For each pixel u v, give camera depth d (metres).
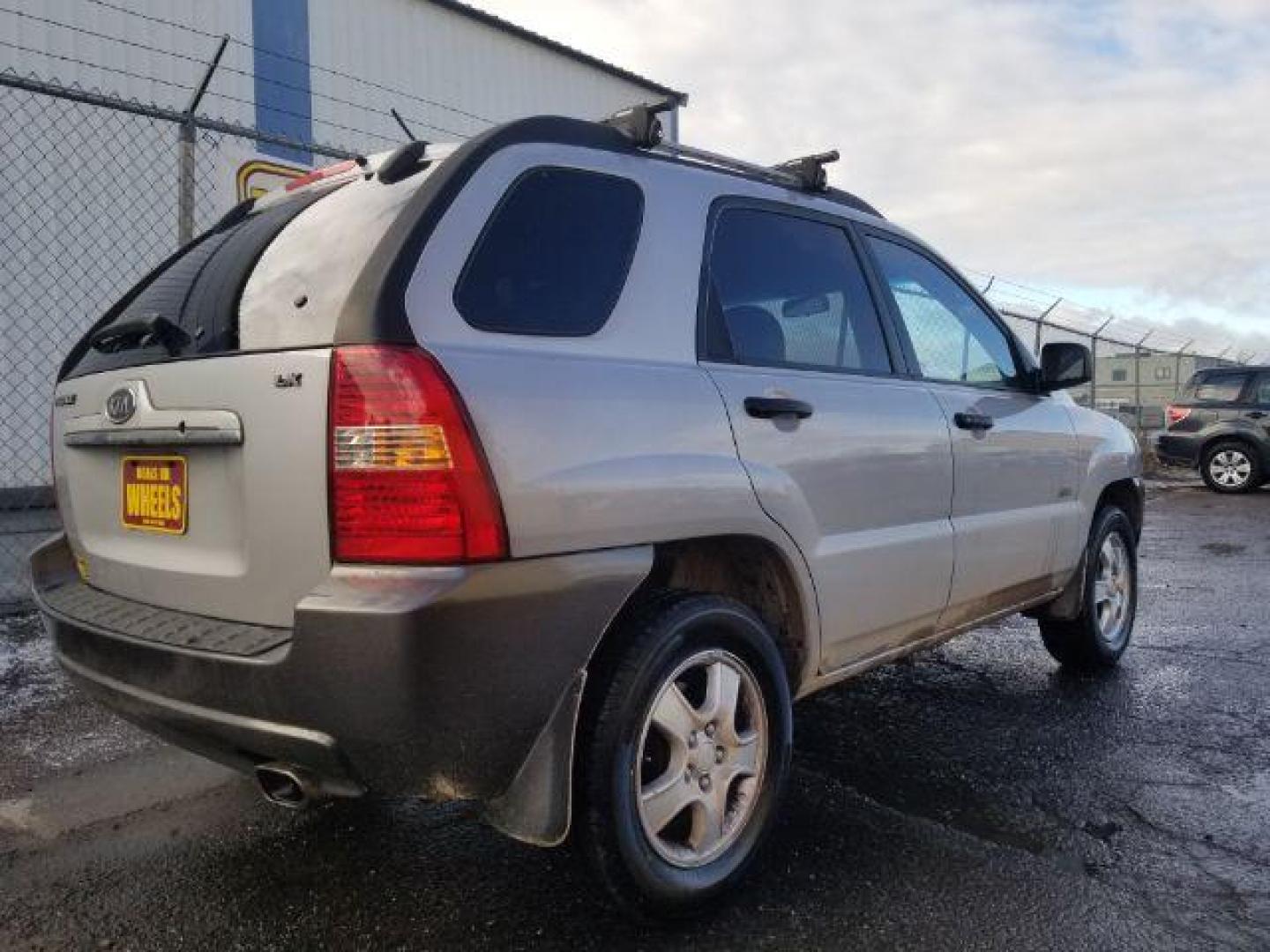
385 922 2.49
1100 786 3.36
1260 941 2.42
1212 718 4.06
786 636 2.89
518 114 12.64
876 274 3.47
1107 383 21.31
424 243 2.18
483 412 2.08
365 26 10.89
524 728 2.13
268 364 2.13
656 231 2.70
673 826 2.56
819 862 2.80
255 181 7.37
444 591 1.97
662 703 2.42
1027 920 2.51
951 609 3.54
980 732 3.89
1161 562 8.20
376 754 2.00
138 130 8.96
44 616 2.71
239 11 9.72
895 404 3.25
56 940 2.41
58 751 3.57
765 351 2.91
